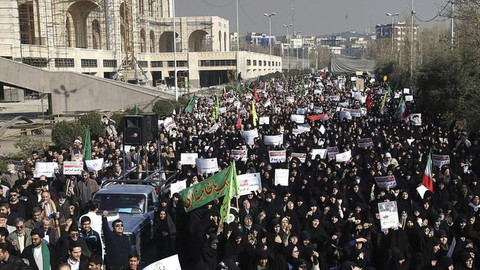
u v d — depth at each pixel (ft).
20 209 39.19
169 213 42.22
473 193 46.47
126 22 241.76
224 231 33.68
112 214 41.91
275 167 56.70
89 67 224.74
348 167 55.06
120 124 94.43
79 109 152.56
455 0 91.97
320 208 42.39
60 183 48.39
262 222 39.22
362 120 93.04
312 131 82.12
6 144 95.40
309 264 31.55
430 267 31.32
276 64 405.39
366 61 339.36
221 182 38.88
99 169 54.85
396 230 33.96
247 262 33.06
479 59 101.50
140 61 285.02
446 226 37.35
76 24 252.83
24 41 207.72
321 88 192.95
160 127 87.71
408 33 238.27
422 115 109.91
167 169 60.29
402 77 188.14
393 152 63.41
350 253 32.78
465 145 67.56
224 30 362.94
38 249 29.12
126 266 32.86
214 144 70.74
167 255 39.65
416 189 47.14
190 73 297.53
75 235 30.42
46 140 93.61
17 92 203.82
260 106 123.85
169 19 332.60
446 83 102.73
